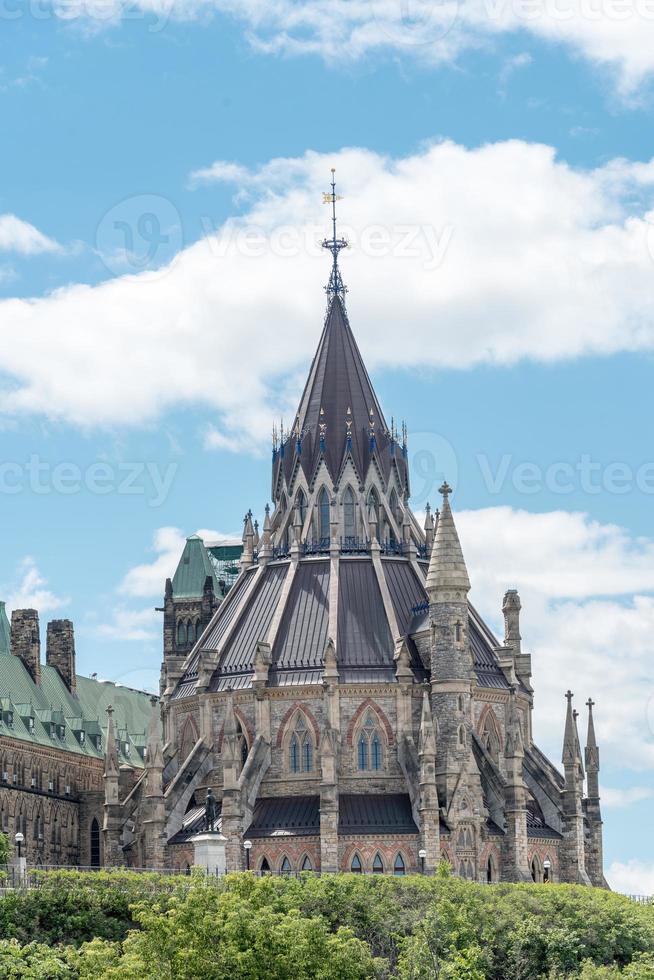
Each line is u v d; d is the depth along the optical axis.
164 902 175.50
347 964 160.25
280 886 189.50
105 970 151.62
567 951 187.88
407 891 192.00
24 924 173.38
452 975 166.75
